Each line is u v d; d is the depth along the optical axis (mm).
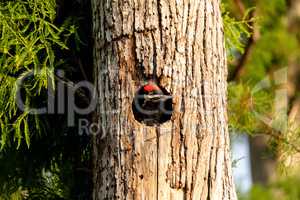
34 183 10484
